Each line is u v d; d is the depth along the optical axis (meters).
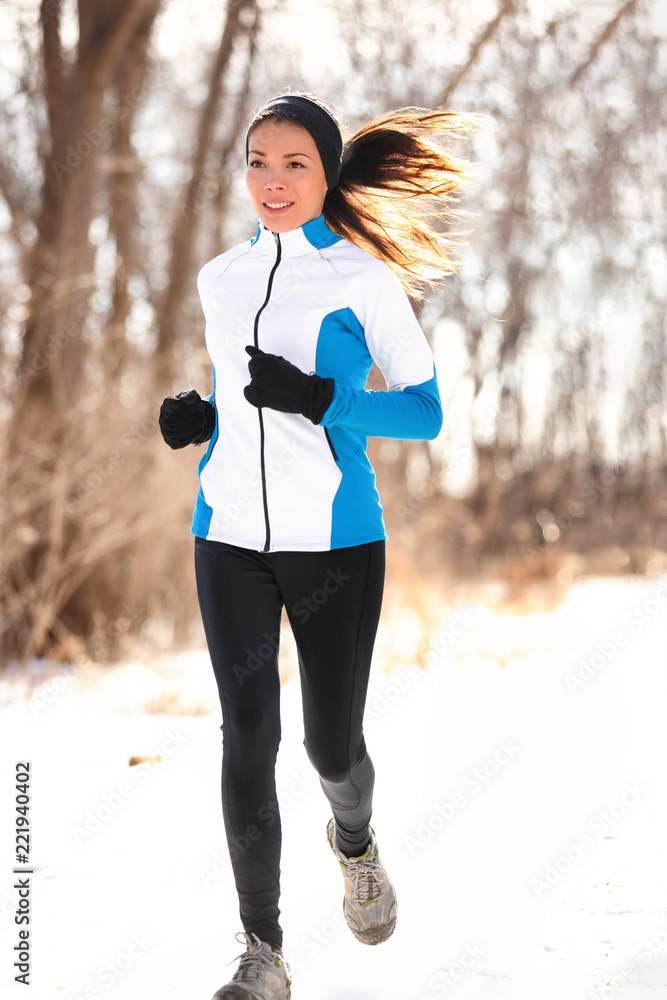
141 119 18.95
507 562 21.81
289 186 4.60
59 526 14.67
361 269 4.61
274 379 4.20
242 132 19.28
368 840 4.86
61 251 15.52
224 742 4.38
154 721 11.16
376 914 4.78
